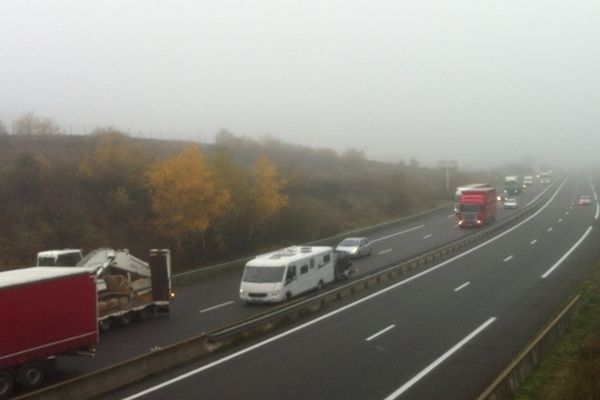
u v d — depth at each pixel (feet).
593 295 89.97
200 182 140.97
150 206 151.94
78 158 163.43
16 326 57.06
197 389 56.18
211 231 157.79
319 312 89.40
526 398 50.29
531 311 84.23
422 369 59.88
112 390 56.80
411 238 184.85
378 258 148.25
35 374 59.31
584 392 49.34
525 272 116.88
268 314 80.43
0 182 135.85
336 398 52.34
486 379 56.39
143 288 88.99
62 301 61.67
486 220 209.36
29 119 214.28
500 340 70.08
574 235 173.58
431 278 114.52
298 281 102.73
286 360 64.80
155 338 77.51
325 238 186.19
